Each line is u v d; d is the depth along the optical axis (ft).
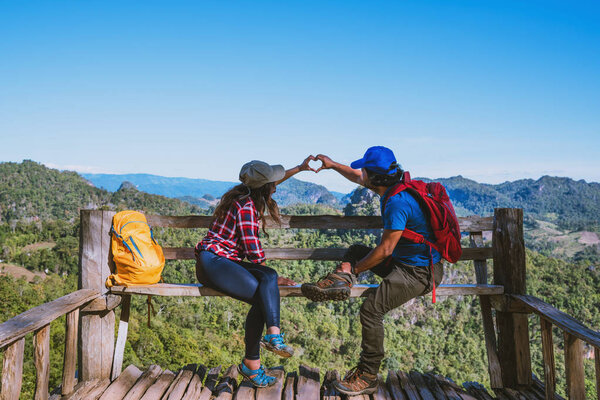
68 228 424.05
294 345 230.89
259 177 7.91
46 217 596.29
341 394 8.18
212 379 8.84
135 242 8.78
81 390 8.52
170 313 217.56
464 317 309.83
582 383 6.93
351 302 295.48
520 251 9.19
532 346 217.77
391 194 7.68
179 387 8.29
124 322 9.35
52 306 7.55
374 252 7.58
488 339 9.36
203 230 253.85
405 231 7.65
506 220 9.23
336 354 236.22
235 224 7.95
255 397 7.93
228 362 181.27
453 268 300.61
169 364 151.64
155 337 156.25
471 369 254.88
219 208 8.11
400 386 8.71
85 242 9.09
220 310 242.99
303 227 9.59
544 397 8.69
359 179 9.52
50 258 332.39
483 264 9.75
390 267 8.27
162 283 9.07
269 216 9.52
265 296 7.55
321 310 287.89
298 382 8.50
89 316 9.00
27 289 220.43
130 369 9.14
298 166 9.76
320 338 244.83
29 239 400.06
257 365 7.97
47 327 7.46
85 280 9.05
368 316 7.77
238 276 7.64
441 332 291.99
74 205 642.22
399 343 268.41
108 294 9.02
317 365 215.72
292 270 297.33
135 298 224.33
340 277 7.93
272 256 9.69
